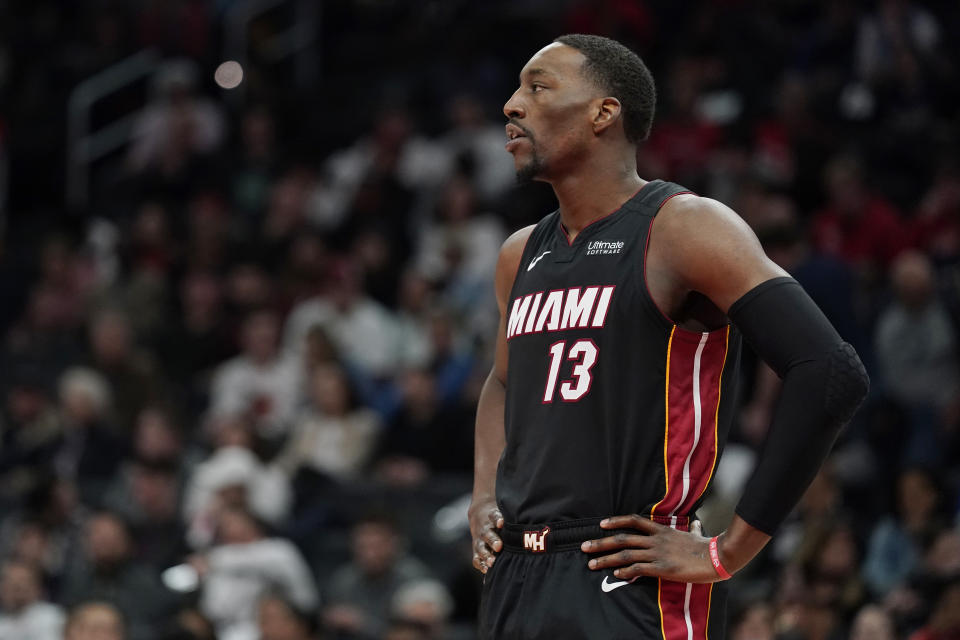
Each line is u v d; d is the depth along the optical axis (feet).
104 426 85.30
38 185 126.41
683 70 99.91
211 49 130.62
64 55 133.80
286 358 90.27
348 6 135.95
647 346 24.34
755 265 23.65
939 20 108.06
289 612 60.08
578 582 24.18
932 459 70.79
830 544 57.72
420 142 105.91
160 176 115.44
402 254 101.35
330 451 80.74
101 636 56.49
